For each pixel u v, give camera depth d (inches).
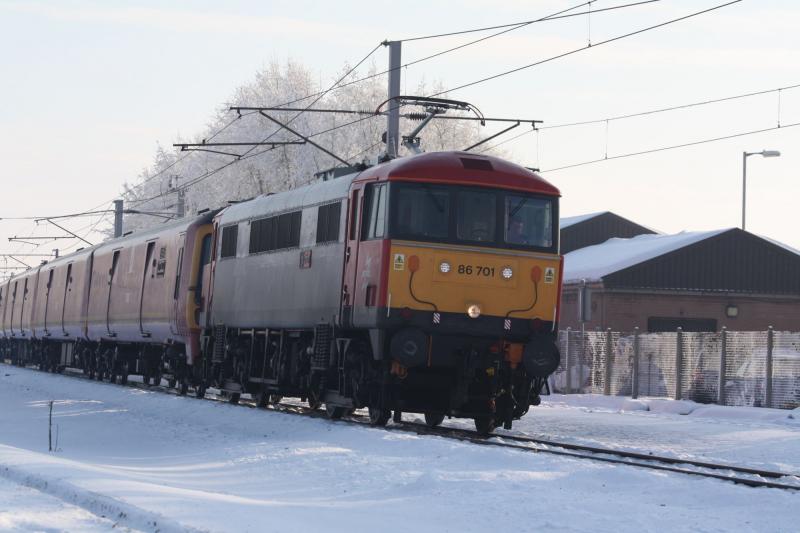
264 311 1062.4
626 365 1502.2
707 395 1342.3
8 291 2662.4
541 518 455.5
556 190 860.6
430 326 818.2
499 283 834.2
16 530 385.4
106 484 501.0
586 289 1296.8
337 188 921.5
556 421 1058.1
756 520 459.2
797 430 983.0
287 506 476.4
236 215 1179.9
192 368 1321.4
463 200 833.5
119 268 1627.7
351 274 871.1
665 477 556.4
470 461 636.1
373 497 527.2
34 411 1199.6
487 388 863.7
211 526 401.7
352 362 874.8
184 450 800.9
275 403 1178.0
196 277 1288.1
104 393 1407.5
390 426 884.0
